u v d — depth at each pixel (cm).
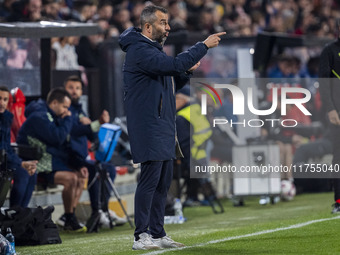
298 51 5631
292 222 2878
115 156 3600
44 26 3491
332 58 3095
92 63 4444
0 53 3472
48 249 2555
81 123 3494
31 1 3994
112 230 3266
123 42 2247
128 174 4056
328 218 2895
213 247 2270
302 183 4700
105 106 4450
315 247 2200
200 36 4384
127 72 2233
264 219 3369
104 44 4488
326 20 7119
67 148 3288
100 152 3250
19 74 3547
